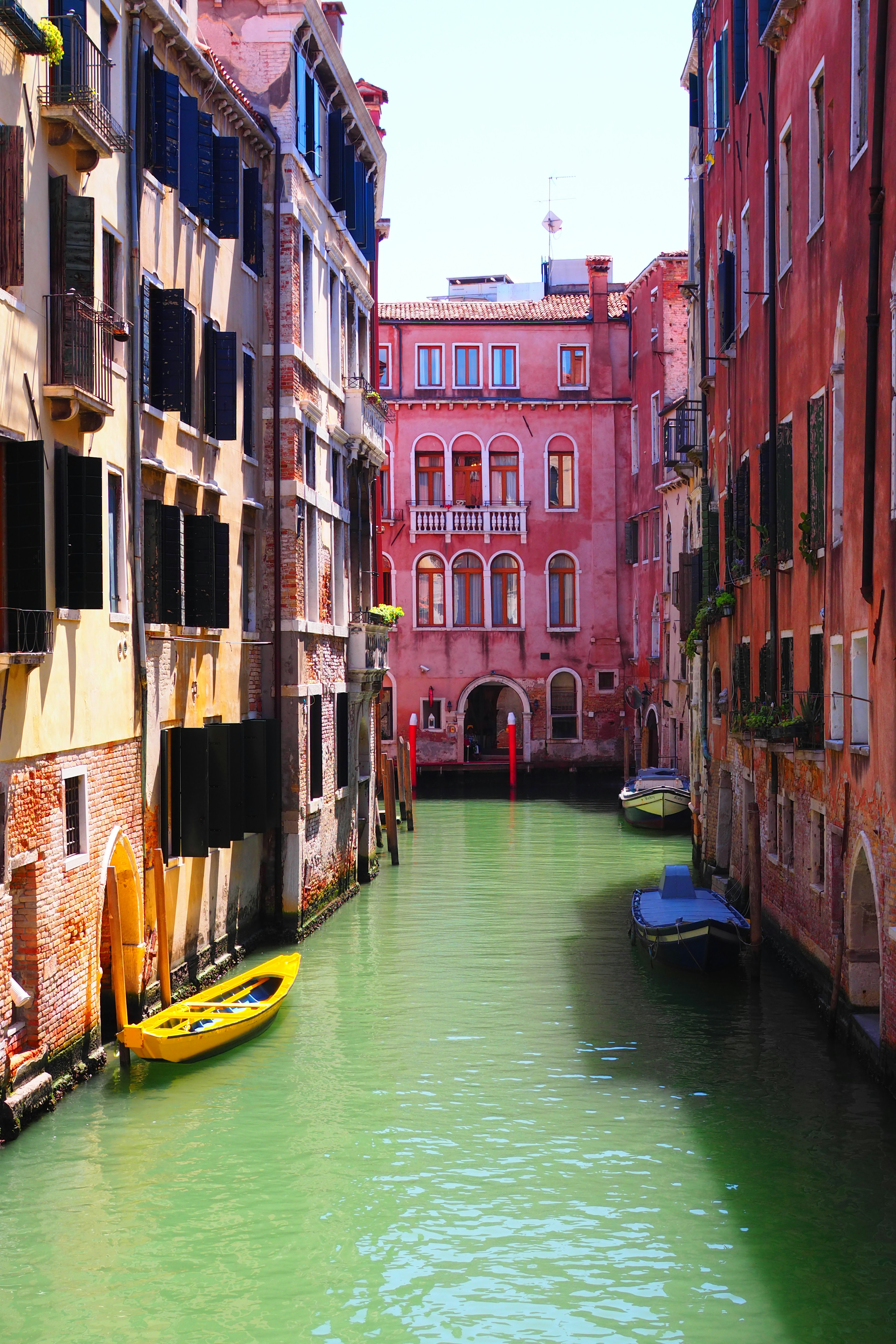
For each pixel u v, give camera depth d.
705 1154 12.38
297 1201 11.38
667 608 40.16
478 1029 16.38
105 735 13.98
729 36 24.36
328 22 25.34
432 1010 17.22
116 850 14.56
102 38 14.12
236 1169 11.98
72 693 13.03
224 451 18.39
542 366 47.62
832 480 16.23
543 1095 13.99
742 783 23.16
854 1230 10.83
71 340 12.73
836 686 16.19
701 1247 10.56
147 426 15.38
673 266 41.09
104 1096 13.48
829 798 16.27
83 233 12.84
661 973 19.19
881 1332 9.31
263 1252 10.47
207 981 17.45
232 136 18.86
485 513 47.31
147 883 15.30
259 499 20.33
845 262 15.43
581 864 29.67
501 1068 14.88
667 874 21.66
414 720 46.69
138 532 14.82
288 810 20.73
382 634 26.52
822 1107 13.52
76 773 13.16
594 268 47.50
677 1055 15.30
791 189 19.28
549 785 47.09
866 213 14.38
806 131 17.83
